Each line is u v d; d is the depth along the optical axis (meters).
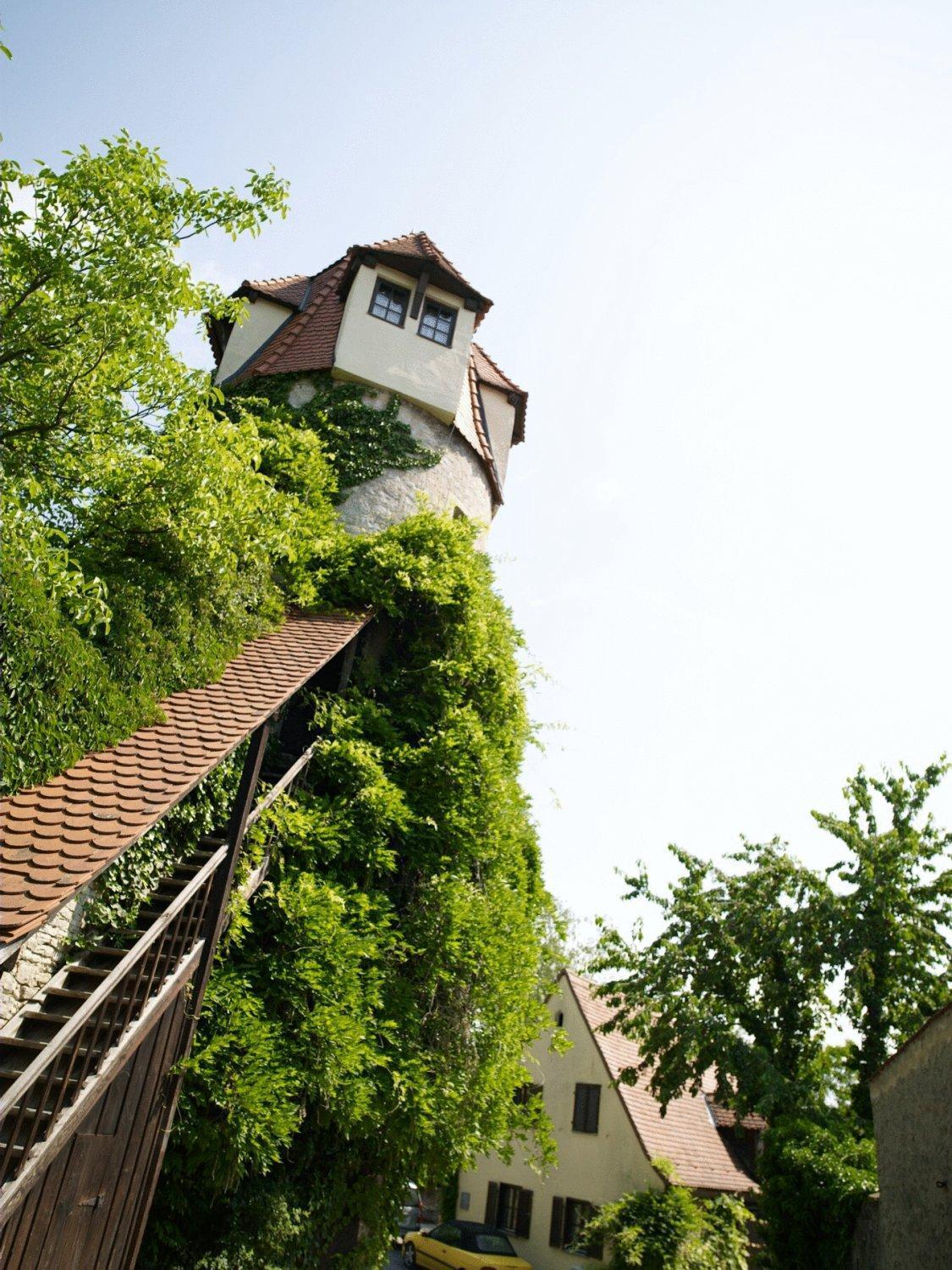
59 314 6.98
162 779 6.62
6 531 6.04
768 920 19.03
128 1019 6.00
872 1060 17.44
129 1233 6.41
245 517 8.87
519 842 12.87
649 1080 23.22
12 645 6.12
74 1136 5.50
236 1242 7.81
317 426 16.84
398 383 17.55
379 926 9.47
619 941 20.36
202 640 8.98
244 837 8.55
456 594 13.45
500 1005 10.59
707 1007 18.23
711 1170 21.23
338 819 9.80
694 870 20.61
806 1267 13.59
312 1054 8.04
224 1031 7.64
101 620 6.59
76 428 7.40
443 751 11.35
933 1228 10.31
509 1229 22.33
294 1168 8.77
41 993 6.36
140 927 7.46
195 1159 7.30
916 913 18.28
